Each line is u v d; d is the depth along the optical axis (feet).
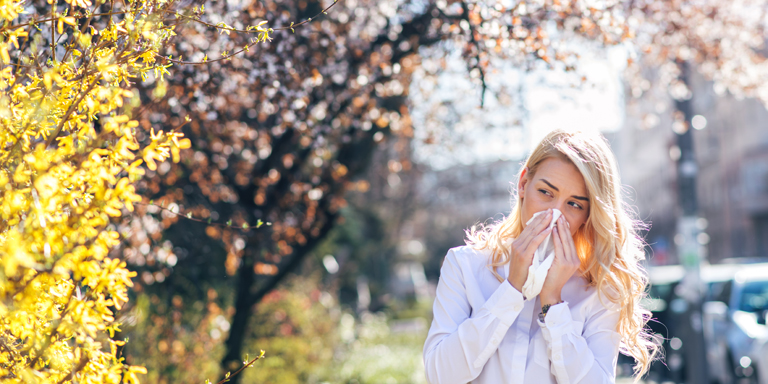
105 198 4.36
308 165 17.75
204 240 15.08
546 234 6.16
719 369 27.09
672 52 19.93
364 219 56.08
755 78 21.12
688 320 26.61
